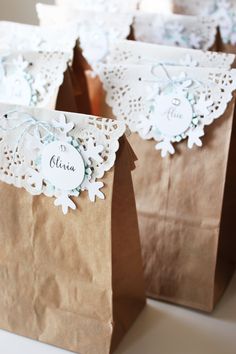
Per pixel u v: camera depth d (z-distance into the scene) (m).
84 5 0.88
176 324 0.65
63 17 0.81
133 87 0.67
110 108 0.68
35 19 1.04
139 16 0.79
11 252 0.60
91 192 0.55
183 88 0.64
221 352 0.61
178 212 0.66
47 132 0.56
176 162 0.65
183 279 0.67
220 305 0.69
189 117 0.63
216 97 0.63
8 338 0.63
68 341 0.61
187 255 0.66
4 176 0.58
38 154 0.57
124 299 0.62
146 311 0.67
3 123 0.58
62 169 0.56
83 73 0.78
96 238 0.56
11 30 0.79
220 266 0.68
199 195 0.64
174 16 0.79
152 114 0.65
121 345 0.62
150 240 0.68
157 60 0.70
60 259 0.58
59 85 0.69
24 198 0.58
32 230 0.59
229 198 0.67
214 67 0.68
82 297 0.59
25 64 0.70
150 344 0.62
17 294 0.61
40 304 0.61
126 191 0.57
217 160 0.63
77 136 0.55
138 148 0.66
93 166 0.55
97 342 0.59
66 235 0.58
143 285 0.65
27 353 0.61
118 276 0.59
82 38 0.78
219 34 0.81
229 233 0.70
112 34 0.78
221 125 0.63
